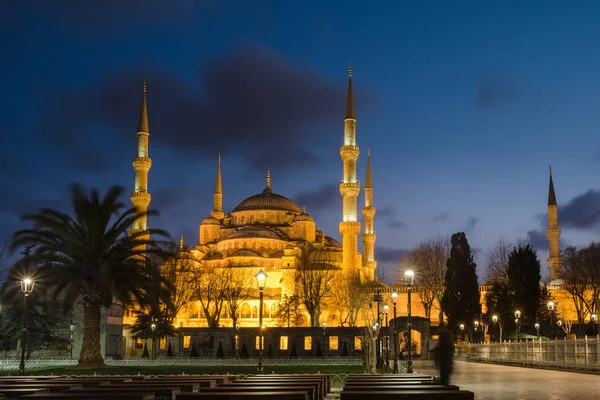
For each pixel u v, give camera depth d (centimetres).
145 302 5412
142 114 13988
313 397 2197
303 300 13038
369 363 5425
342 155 13950
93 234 5053
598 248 11612
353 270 13188
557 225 15188
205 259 16238
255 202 18525
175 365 7044
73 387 2550
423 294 12775
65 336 7100
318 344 9412
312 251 15725
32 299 5019
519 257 10269
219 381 2870
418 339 9944
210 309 14475
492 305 11169
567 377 4188
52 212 4975
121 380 2997
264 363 7425
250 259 15425
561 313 12500
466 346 9050
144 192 13412
